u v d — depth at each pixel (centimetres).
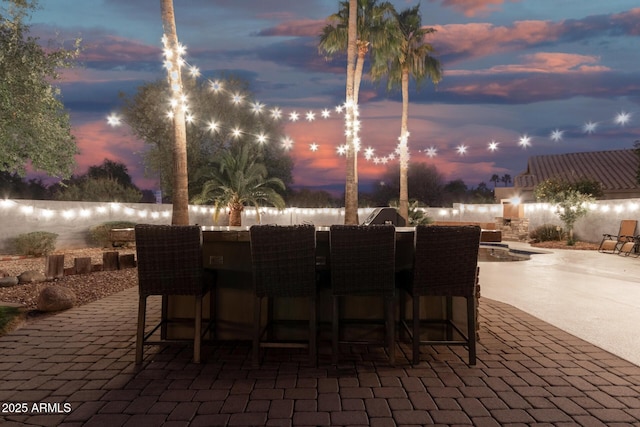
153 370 329
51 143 823
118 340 401
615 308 549
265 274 337
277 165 2358
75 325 450
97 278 724
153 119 2012
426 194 3017
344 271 337
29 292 602
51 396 282
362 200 2600
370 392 292
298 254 337
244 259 393
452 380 313
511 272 881
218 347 385
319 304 391
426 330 397
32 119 760
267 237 335
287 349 383
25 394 284
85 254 1120
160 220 1514
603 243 1338
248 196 1728
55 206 1216
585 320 487
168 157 2030
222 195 1708
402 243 389
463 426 246
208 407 267
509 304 573
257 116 2230
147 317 482
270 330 394
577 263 1029
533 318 496
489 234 515
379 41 1600
